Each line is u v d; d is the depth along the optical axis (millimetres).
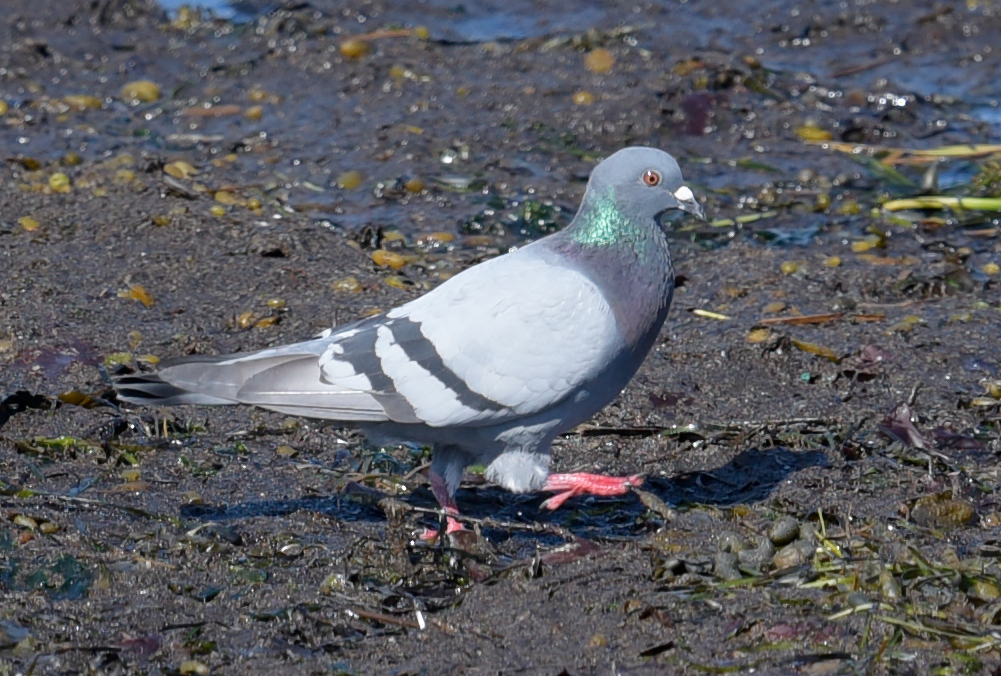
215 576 9320
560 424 9883
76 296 13625
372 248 15242
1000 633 8469
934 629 8492
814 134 18344
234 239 15070
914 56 21078
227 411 11758
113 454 10938
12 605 8922
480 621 8789
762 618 8703
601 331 9602
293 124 18516
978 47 21219
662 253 9977
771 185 17062
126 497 10281
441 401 9523
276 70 20078
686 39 21359
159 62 20453
